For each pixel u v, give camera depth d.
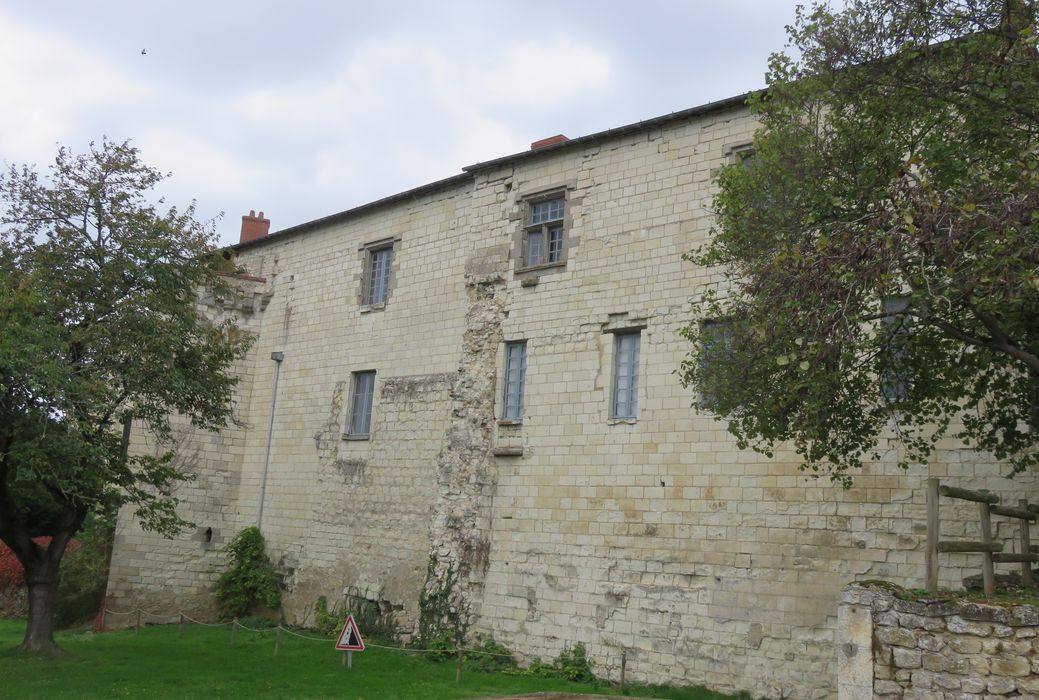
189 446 25.94
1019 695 9.04
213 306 27.12
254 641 21.12
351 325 24.86
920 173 10.64
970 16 10.93
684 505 16.77
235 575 24.95
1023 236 9.27
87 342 16.92
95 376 16.27
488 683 16.38
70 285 17.20
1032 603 9.45
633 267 18.47
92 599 26.03
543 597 18.33
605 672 17.03
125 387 17.45
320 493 24.22
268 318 27.55
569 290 19.45
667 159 18.45
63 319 17.17
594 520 17.94
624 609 17.12
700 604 16.20
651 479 17.30
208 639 21.50
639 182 18.78
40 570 18.20
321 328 25.75
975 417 12.91
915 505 14.27
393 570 21.73
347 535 23.16
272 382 26.70
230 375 26.88
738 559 15.91
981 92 10.71
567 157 20.22
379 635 21.30
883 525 14.51
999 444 12.13
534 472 19.12
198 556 25.52
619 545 17.48
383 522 22.36
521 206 20.92
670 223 18.08
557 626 17.98
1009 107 10.53
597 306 18.88
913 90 11.26
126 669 16.66
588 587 17.72
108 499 17.77
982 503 10.66
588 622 17.56
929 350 11.45
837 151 11.77
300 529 24.45
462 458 20.38
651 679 16.47
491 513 19.62
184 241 18.58
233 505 26.31
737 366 12.00
